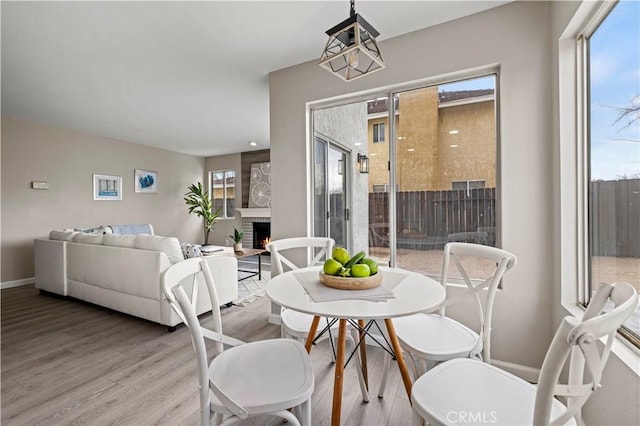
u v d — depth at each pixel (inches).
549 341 73.5
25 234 179.5
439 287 56.1
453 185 88.3
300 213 110.2
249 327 114.0
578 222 66.5
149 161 253.1
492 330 79.4
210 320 120.9
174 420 63.4
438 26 84.7
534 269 74.7
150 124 186.7
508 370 77.4
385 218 98.6
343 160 105.6
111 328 112.6
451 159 88.4
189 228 291.1
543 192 73.5
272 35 90.1
